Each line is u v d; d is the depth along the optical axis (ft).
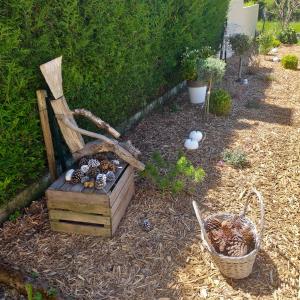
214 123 19.75
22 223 11.01
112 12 14.12
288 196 12.89
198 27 25.27
